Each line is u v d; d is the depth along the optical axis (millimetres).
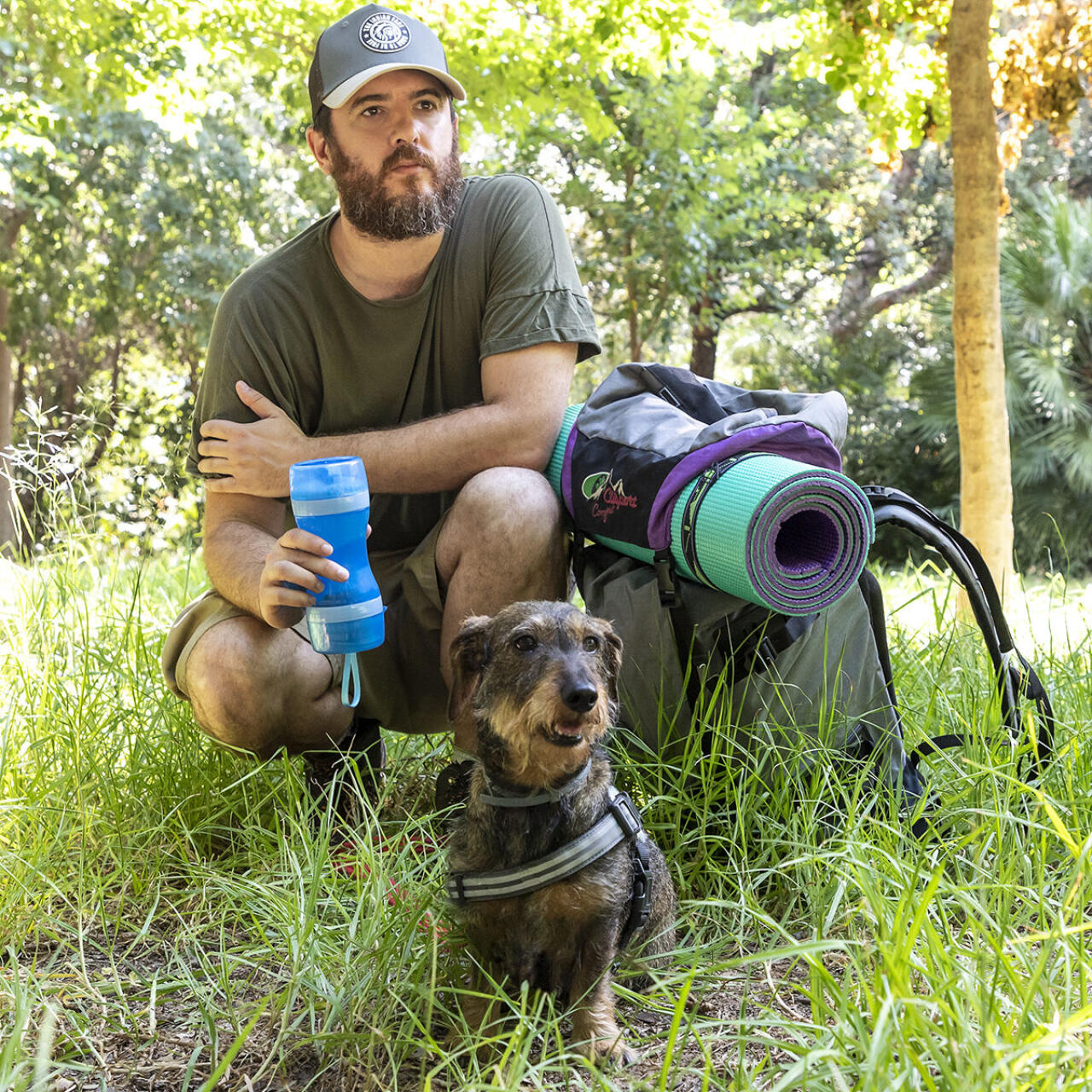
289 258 3838
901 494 3721
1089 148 21031
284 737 3828
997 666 3746
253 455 3711
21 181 17500
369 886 2939
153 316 21344
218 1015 2740
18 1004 2387
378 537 4102
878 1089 1980
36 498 4953
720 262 17094
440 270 3840
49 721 3908
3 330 19328
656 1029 2787
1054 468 14602
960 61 6348
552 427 3785
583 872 2646
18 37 9102
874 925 2516
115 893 3389
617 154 16281
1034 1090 2014
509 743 2713
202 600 3824
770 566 3068
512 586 3652
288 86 10047
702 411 3773
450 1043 2635
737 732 3408
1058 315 14984
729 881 3213
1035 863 3113
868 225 21812
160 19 9062
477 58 8867
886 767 3428
